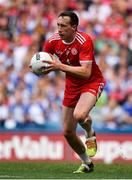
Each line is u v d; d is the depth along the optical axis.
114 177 22.42
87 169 25.70
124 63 55.81
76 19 23.94
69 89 25.02
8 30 60.22
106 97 51.97
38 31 59.22
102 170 26.91
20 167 28.44
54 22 59.81
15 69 56.06
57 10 61.22
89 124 25.09
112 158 42.66
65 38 24.02
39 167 28.66
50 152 43.25
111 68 55.22
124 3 60.78
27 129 50.47
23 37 58.97
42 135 43.47
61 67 23.86
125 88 53.16
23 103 52.72
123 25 59.22
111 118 50.66
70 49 24.27
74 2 61.53
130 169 27.48
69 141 25.66
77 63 24.67
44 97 52.81
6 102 52.97
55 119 51.16
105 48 56.97
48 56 24.09
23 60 56.81
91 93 24.47
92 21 59.62
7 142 44.09
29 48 57.88
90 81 24.78
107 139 42.81
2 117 52.09
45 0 61.78
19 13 61.22
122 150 42.62
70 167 28.83
